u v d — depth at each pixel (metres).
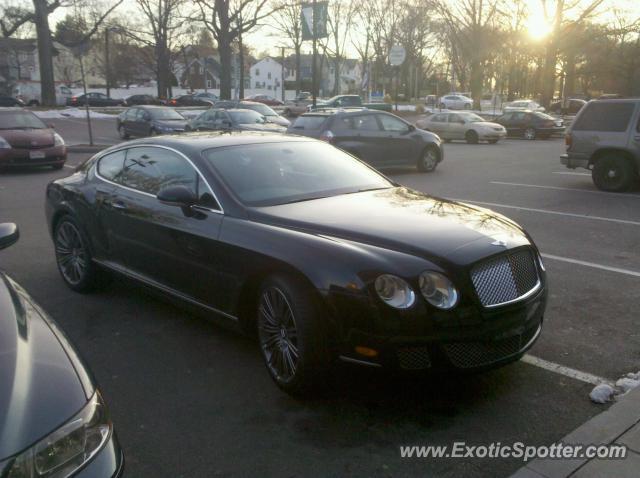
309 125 14.11
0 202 11.15
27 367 2.24
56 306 5.52
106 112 43.88
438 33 58.59
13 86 71.12
